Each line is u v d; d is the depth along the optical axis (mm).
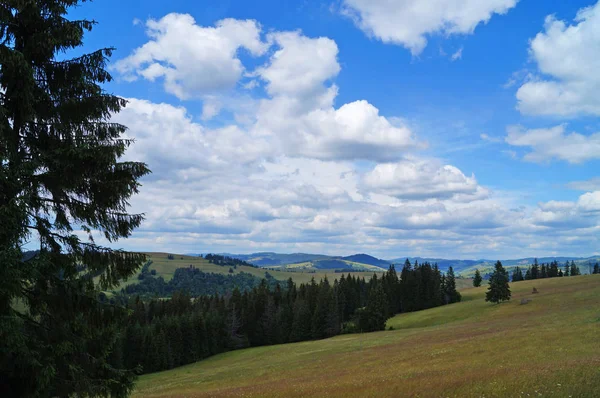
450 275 138875
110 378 11633
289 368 47219
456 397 16531
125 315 11555
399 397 17750
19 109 10578
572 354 26156
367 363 39750
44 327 10930
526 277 192750
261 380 40094
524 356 27766
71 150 10336
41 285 10789
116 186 11070
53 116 11258
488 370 22219
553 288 113125
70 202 11211
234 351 103125
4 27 10234
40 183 10547
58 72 11289
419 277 139375
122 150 11469
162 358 86812
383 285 134750
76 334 11594
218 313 110938
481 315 93938
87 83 11289
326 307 109688
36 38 10398
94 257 11109
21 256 9266
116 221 11453
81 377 10961
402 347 49625
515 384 17234
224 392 30469
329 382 28047
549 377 17641
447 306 124250
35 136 11398
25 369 9602
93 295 11297
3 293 8711
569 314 59250
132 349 83750
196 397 28750
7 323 8578
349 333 107312
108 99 11766
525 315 75688
